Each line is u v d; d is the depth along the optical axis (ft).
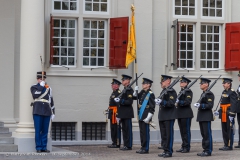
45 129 61.36
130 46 73.61
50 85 74.08
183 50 79.61
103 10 76.89
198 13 79.92
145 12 77.36
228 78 74.64
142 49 77.10
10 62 71.92
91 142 75.36
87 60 76.38
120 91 72.13
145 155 64.03
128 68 76.74
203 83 65.00
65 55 75.72
